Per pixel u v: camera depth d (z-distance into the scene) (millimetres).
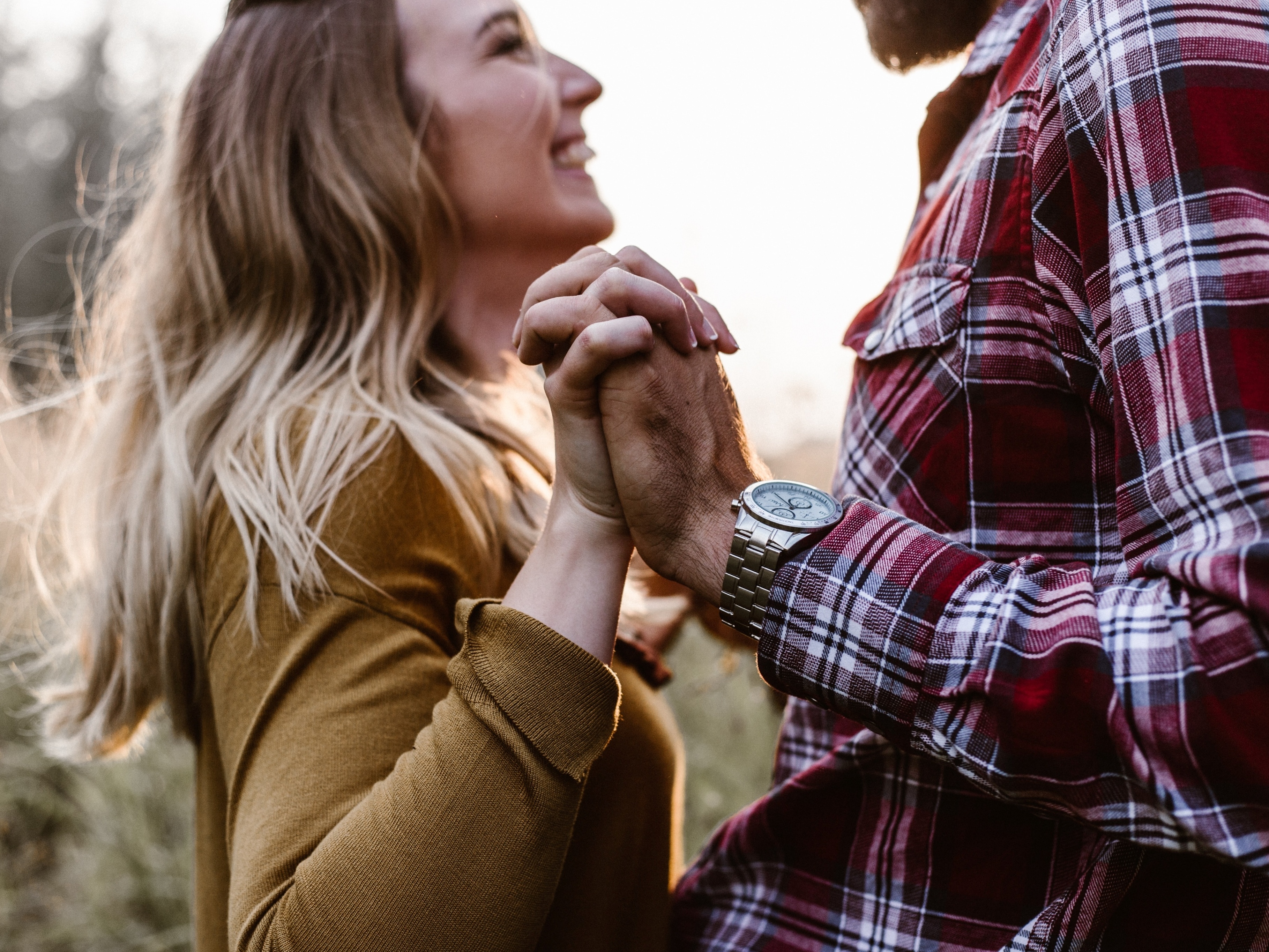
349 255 1061
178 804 2828
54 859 2975
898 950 817
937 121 958
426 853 694
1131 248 653
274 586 850
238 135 1084
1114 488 743
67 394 1231
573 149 1190
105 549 1085
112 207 1370
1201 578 571
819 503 738
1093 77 695
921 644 667
